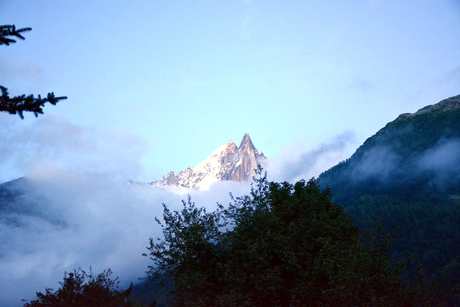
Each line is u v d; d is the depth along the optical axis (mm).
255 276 28469
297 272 28234
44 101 7965
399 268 29234
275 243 30031
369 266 27484
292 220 35344
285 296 28844
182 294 30781
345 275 23578
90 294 26094
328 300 23953
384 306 24016
